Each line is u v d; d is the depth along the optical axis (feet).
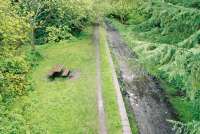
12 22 81.61
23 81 77.82
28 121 61.16
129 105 75.00
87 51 107.14
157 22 56.29
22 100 69.97
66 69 86.99
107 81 79.82
